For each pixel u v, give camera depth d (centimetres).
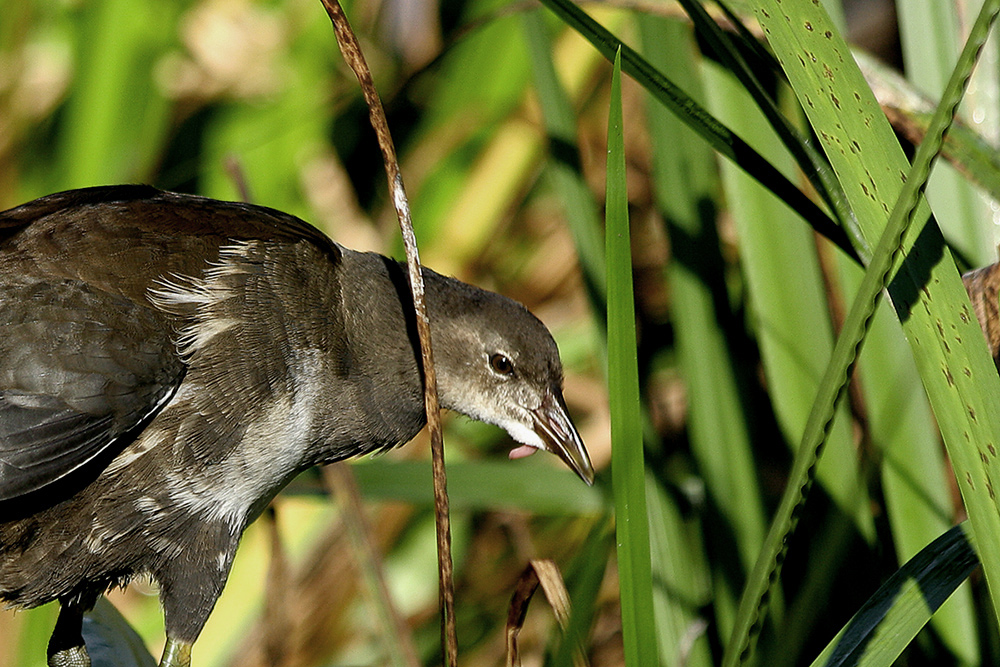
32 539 444
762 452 451
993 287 440
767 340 447
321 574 459
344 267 448
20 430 443
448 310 449
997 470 433
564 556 459
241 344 445
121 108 462
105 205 445
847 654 435
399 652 445
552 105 450
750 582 433
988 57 444
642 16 449
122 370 443
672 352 461
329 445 447
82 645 446
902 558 444
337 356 446
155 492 444
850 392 447
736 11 441
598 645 459
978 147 440
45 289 443
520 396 450
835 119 435
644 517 434
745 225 447
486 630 459
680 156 449
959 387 434
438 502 436
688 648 447
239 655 458
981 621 444
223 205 446
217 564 445
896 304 434
